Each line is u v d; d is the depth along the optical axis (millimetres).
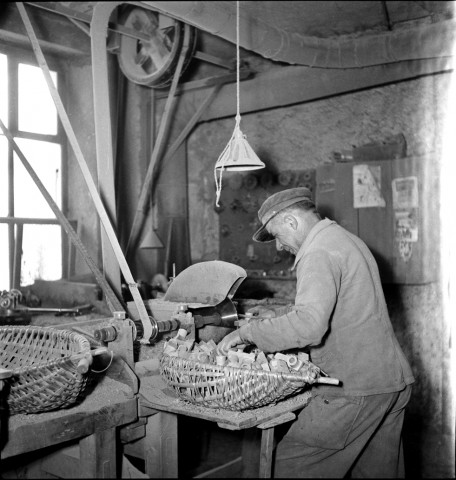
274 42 3797
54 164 4590
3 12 3893
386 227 4117
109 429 1918
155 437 2072
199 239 5488
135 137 5082
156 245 4531
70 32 4371
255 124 5129
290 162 4930
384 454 2100
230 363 1826
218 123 5367
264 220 2174
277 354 1859
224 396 1729
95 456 1879
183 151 5449
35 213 4406
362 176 4242
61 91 4633
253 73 4855
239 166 2766
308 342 1826
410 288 4023
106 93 3184
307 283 1896
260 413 1806
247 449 2920
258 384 1677
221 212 5277
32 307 3477
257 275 4887
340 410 1965
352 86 4270
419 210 3975
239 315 2551
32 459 2197
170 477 2094
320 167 4586
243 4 4160
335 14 4281
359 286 1983
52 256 4512
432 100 4078
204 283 2504
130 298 3844
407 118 4219
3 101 4203
